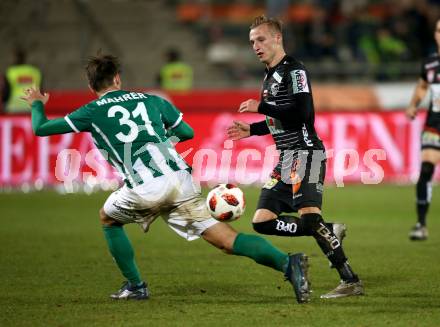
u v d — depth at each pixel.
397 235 39.78
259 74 85.12
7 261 32.22
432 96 38.19
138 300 24.59
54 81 82.31
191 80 85.25
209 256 33.59
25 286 27.00
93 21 88.31
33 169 61.28
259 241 23.55
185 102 67.31
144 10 90.56
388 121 63.16
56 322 21.72
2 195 58.41
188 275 29.08
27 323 21.62
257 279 28.17
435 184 64.12
